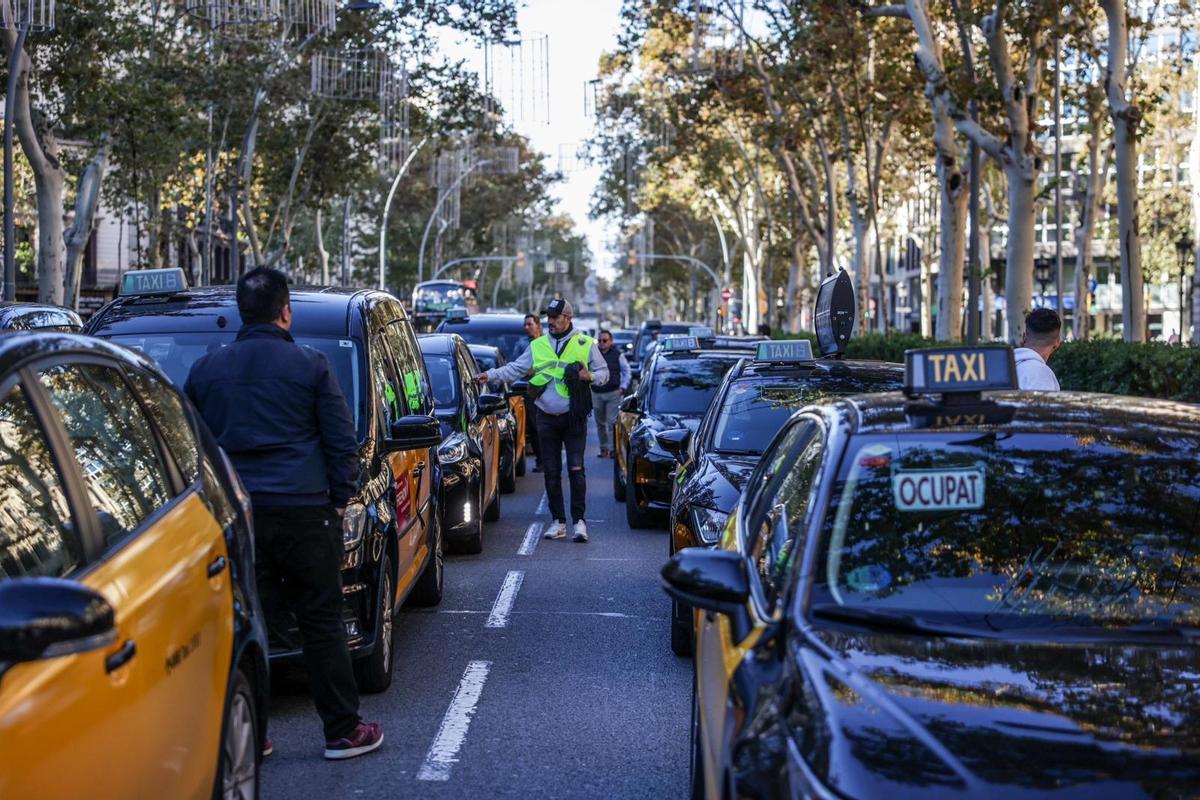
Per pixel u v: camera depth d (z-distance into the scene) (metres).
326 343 8.05
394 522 7.43
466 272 97.06
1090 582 4.06
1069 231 71.69
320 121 42.31
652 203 61.22
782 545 4.46
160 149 30.62
